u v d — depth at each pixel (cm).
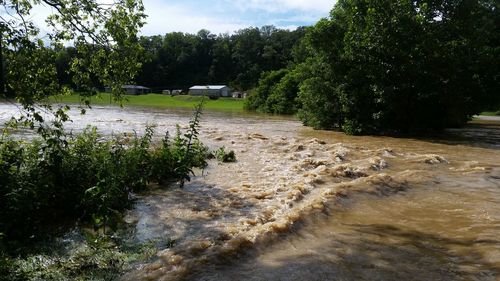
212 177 1236
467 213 930
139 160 1123
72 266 604
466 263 657
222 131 2600
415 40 2672
